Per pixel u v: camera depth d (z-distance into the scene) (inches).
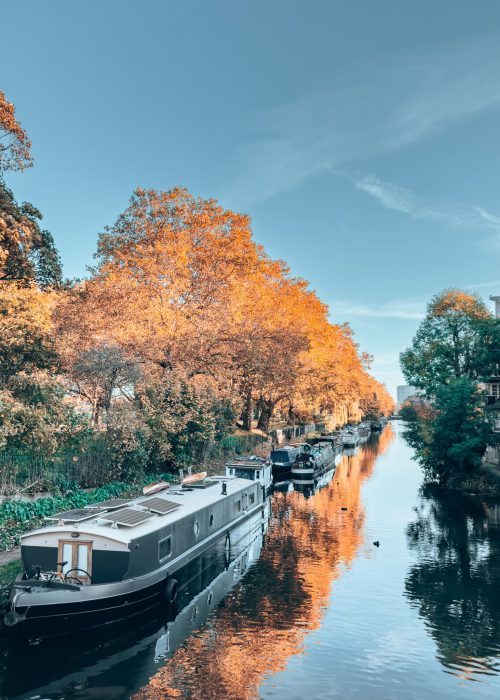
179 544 731.4
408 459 2554.1
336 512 1275.8
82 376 1338.6
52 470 992.2
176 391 1425.9
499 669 519.8
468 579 783.7
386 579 782.5
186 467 1424.7
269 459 1715.1
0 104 959.6
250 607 671.8
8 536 720.3
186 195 1616.6
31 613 521.3
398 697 461.4
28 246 1176.8
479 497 1450.5
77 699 444.8
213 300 1620.3
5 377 1116.5
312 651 548.7
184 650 544.7
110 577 590.9
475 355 1870.1
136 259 1499.8
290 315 2105.1
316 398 2731.3
